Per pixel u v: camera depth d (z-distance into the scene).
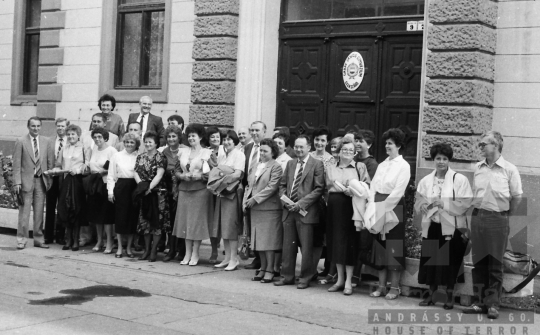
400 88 12.03
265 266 10.12
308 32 12.99
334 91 12.71
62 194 12.05
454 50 10.61
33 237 12.42
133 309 8.25
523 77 10.50
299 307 8.62
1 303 8.30
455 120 10.54
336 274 10.02
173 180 11.40
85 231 12.76
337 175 9.42
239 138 11.49
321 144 10.27
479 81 10.49
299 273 10.64
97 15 15.42
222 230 10.80
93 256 11.65
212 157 10.89
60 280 9.76
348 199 9.35
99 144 11.88
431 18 10.81
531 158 10.38
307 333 7.48
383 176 9.20
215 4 13.27
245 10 13.21
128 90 14.91
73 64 15.80
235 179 10.63
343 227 9.36
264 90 13.20
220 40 13.23
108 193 11.56
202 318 7.95
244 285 9.78
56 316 7.80
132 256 11.70
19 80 17.58
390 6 12.22
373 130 12.28
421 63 11.79
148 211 11.31
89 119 15.50
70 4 15.84
